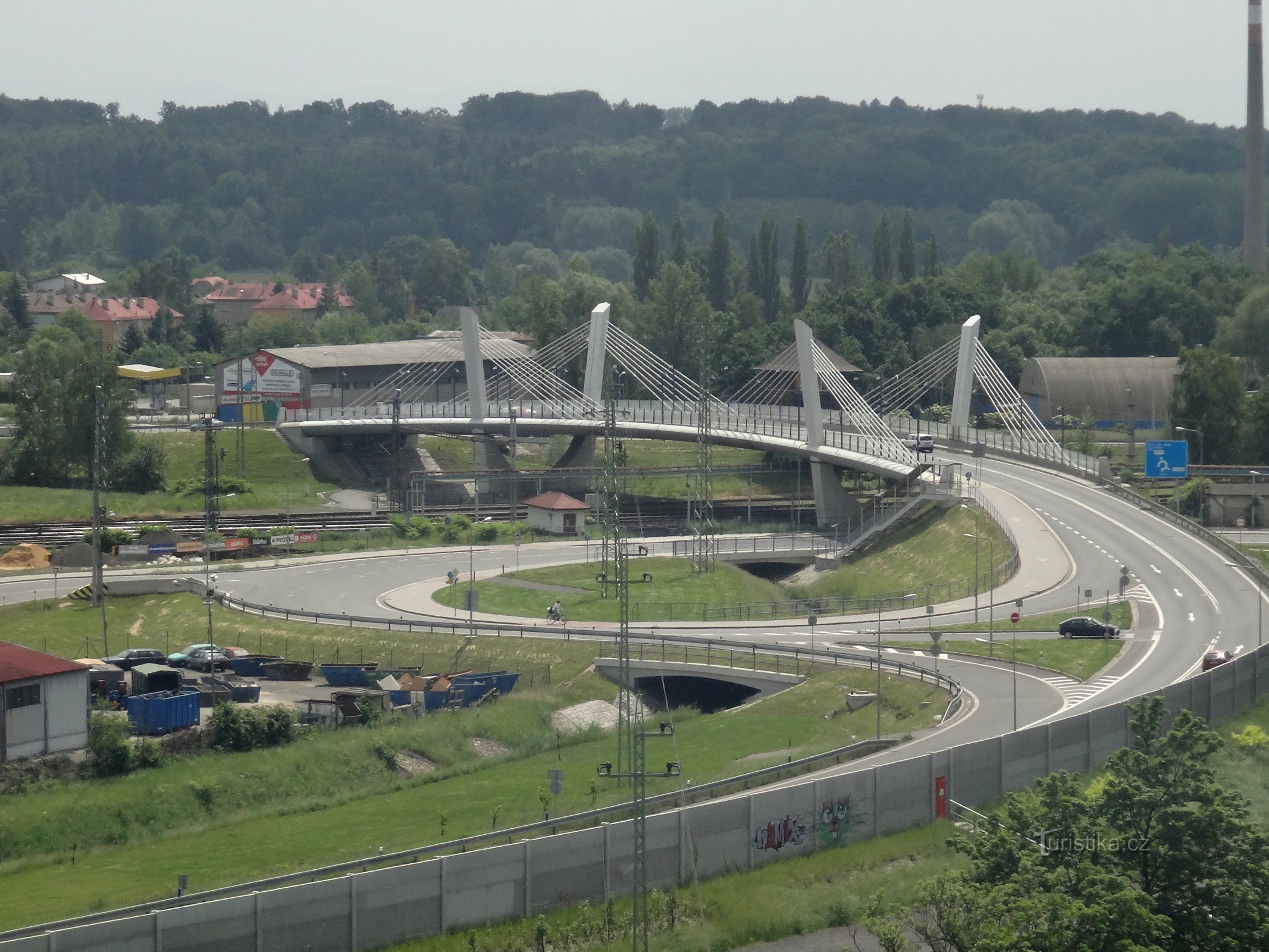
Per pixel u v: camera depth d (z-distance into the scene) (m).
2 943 90.31
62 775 142.00
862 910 111.19
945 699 152.00
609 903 108.25
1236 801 98.50
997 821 100.38
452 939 102.75
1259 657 154.75
